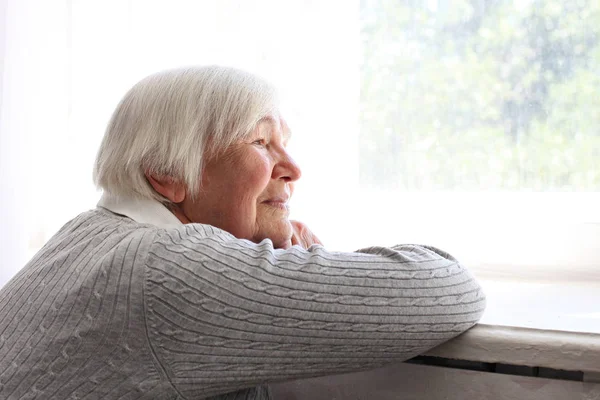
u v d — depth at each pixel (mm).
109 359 683
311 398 941
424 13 1360
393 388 892
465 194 1352
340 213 1364
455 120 1353
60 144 1536
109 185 850
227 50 1359
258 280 688
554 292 1147
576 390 798
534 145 1297
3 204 1432
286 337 696
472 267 1346
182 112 828
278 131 890
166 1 1391
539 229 1296
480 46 1323
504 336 800
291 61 1341
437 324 755
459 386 857
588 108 1253
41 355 697
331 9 1340
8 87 1426
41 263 782
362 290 714
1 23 1425
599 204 1256
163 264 679
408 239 1384
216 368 693
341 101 1361
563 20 1259
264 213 886
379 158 1413
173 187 844
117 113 870
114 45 1442
